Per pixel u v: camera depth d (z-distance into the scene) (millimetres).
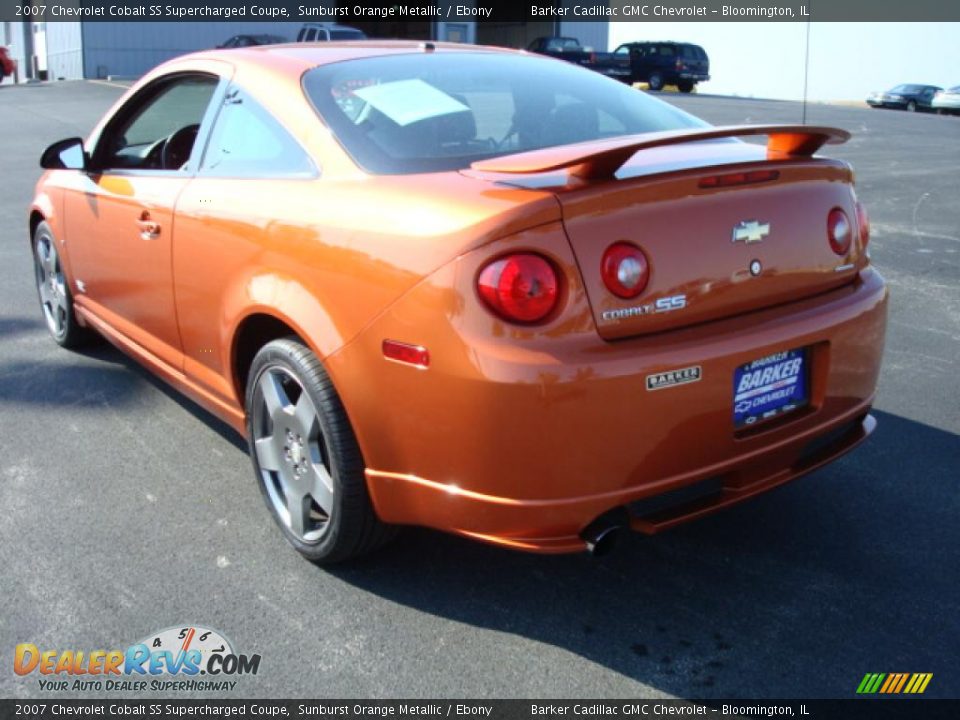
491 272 2252
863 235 2918
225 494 3443
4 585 2848
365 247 2500
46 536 3137
